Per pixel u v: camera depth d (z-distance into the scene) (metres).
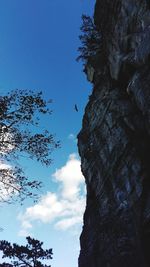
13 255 35.59
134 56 38.66
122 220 38.03
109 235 40.03
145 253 33.25
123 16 40.22
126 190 38.25
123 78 43.50
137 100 36.09
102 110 46.12
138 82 35.66
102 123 45.66
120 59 42.00
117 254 37.62
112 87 47.09
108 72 50.25
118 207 39.44
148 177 35.50
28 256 35.72
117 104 43.16
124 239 36.97
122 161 39.94
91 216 47.06
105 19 46.06
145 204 34.72
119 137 41.22
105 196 43.25
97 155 46.25
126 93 43.66
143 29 35.88
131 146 38.91
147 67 35.22
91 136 48.84
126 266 35.91
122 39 41.22
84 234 47.66
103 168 44.34
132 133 39.50
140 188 35.69
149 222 33.47
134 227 35.44
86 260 44.53
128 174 38.34
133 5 37.62
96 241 42.84
